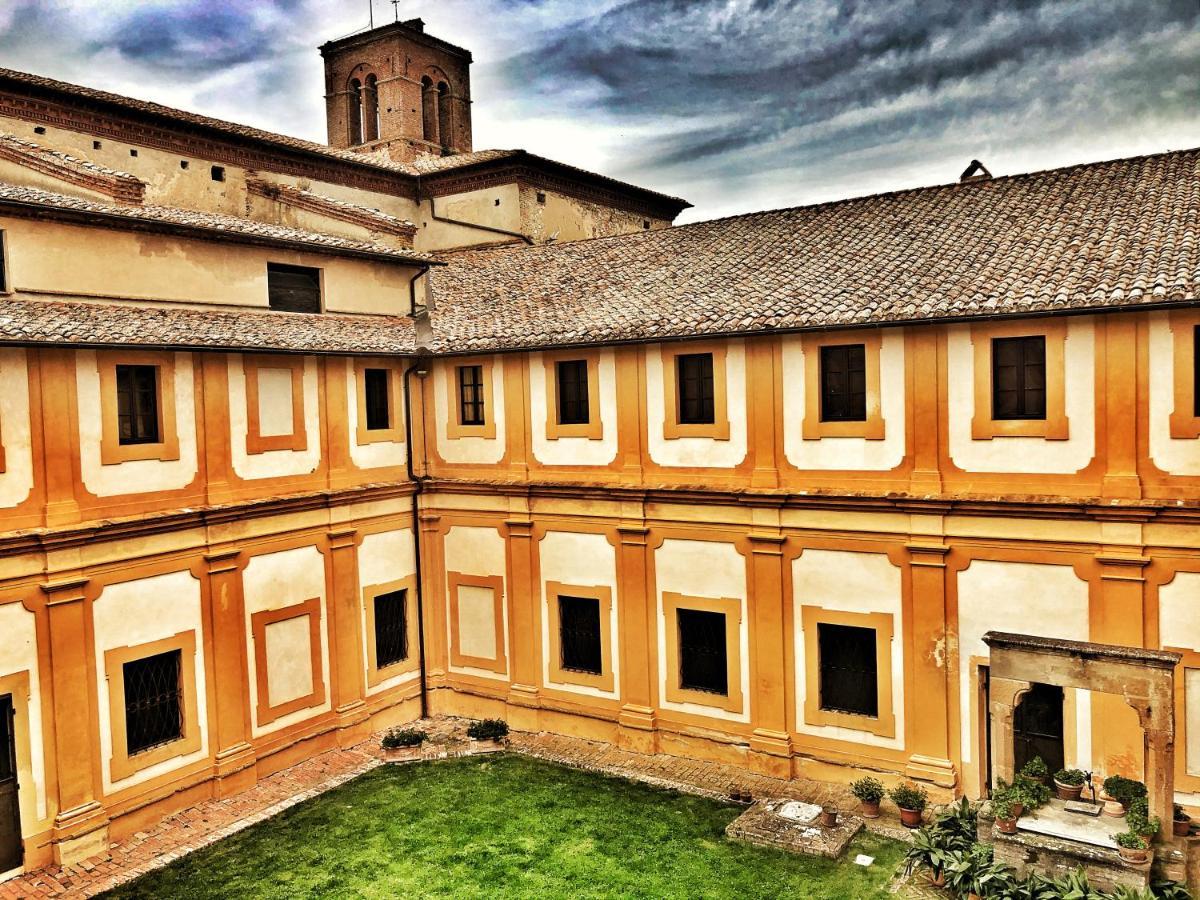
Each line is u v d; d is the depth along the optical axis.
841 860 13.18
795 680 16.03
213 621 15.64
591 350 17.58
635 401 17.17
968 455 14.28
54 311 14.23
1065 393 13.50
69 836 13.45
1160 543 12.95
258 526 16.34
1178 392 12.76
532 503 18.45
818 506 15.48
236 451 16.06
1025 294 13.51
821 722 15.83
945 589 14.57
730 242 19.94
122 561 14.27
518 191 27.59
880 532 15.04
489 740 18.16
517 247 24.70
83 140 20.69
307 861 13.54
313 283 19.06
